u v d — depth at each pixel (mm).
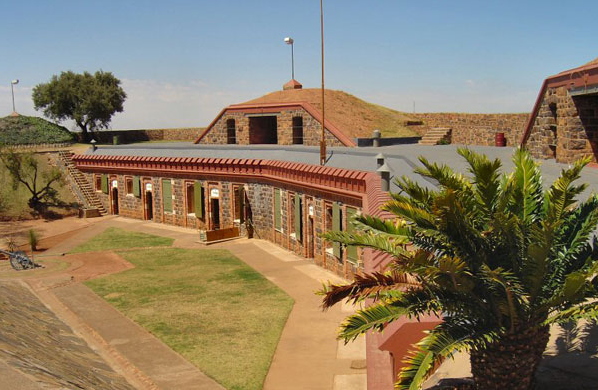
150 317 21609
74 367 11422
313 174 27672
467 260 9156
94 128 73938
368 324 8641
